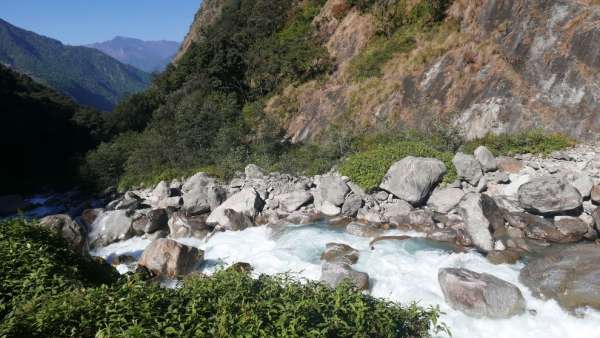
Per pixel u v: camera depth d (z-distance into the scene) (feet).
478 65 71.72
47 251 25.90
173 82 157.07
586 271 31.73
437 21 88.74
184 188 78.79
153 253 41.73
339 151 76.89
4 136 147.95
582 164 49.62
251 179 72.95
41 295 19.60
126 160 118.21
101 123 182.29
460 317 29.99
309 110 100.37
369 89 88.84
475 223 42.47
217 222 57.88
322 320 17.44
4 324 15.69
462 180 53.21
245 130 102.89
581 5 60.95
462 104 69.97
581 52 57.93
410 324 19.20
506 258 37.73
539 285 32.17
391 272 37.78
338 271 35.22
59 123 173.88
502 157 55.57
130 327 14.94
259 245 49.44
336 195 55.42
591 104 54.90
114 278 31.22
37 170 144.97
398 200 53.26
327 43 114.93
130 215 62.28
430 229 46.80
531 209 45.42
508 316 29.63
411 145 60.03
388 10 101.71
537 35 64.59
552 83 59.88
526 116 60.54
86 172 118.32
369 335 17.33
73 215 88.48
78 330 16.05
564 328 28.58
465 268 36.45
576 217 43.60
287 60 116.26
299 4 140.05
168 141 106.52
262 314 17.20
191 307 16.93
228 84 127.54
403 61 87.51
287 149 91.45
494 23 73.56
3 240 25.25
